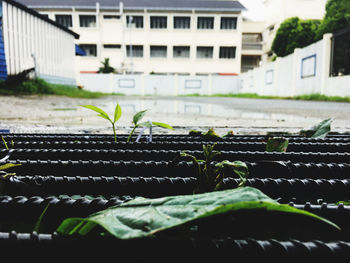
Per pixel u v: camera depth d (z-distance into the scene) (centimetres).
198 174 67
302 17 3147
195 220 38
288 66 1859
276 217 45
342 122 311
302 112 538
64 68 1523
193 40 3166
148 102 994
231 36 3172
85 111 484
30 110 466
